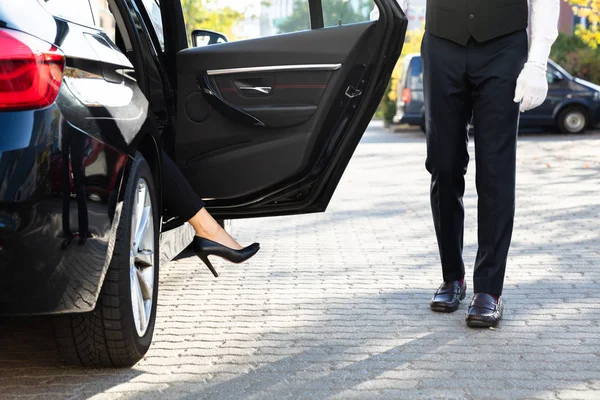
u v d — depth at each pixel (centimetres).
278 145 425
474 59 424
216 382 340
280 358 372
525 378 341
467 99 437
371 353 378
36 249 291
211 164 431
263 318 444
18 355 380
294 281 536
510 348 384
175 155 434
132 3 411
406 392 325
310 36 420
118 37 404
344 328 421
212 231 412
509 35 420
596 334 406
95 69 328
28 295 297
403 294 496
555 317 438
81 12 356
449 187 448
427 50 436
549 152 1600
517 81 419
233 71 425
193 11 1911
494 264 429
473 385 332
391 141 2025
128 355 352
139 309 363
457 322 432
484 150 429
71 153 299
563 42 2561
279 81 422
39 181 288
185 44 453
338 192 1045
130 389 333
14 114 287
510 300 476
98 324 339
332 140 421
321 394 324
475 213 854
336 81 417
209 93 425
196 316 451
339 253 635
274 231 752
